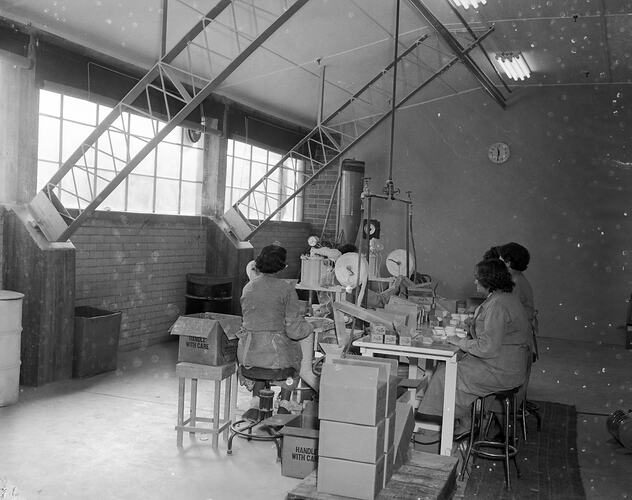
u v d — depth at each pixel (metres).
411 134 11.18
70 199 6.85
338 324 4.95
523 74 9.71
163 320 8.27
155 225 8.00
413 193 11.20
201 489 3.97
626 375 8.04
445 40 7.44
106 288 7.30
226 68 5.74
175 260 8.43
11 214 6.00
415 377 5.68
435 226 11.12
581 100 10.34
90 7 5.96
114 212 7.30
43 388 5.96
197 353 4.70
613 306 10.23
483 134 10.83
